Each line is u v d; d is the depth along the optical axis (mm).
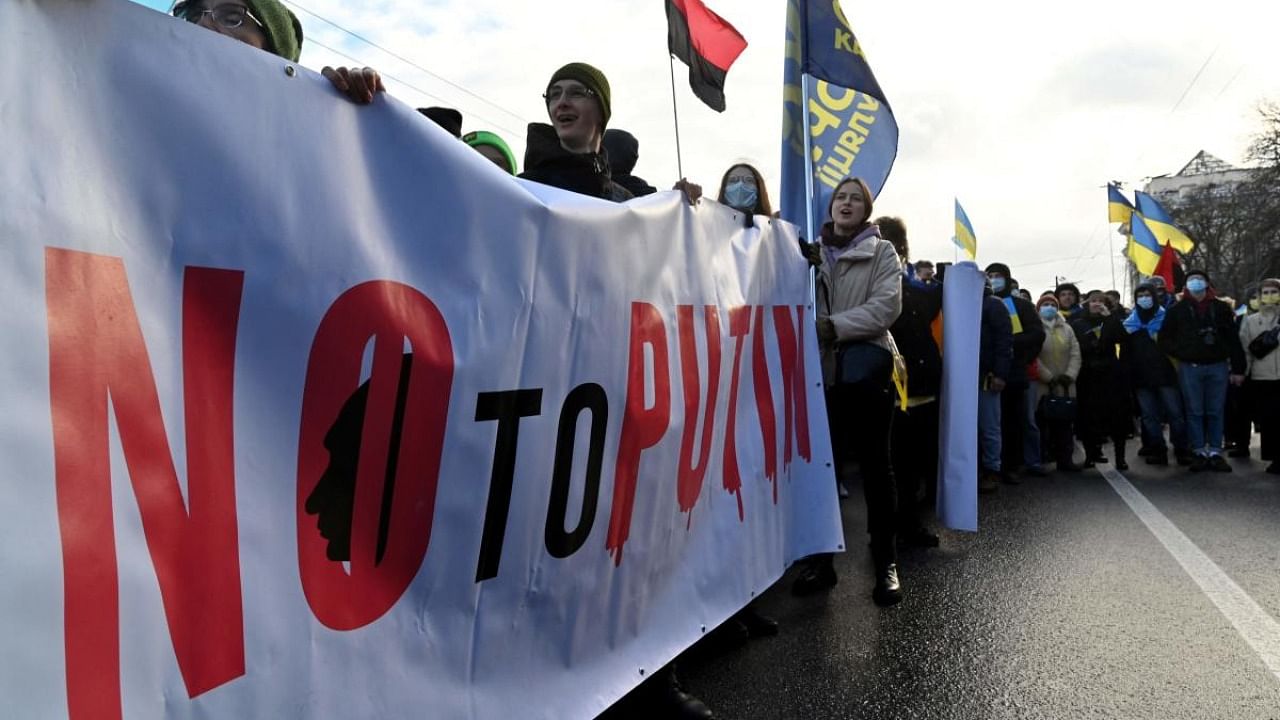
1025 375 7094
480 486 1746
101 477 1098
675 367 2514
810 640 3250
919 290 4984
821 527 3543
